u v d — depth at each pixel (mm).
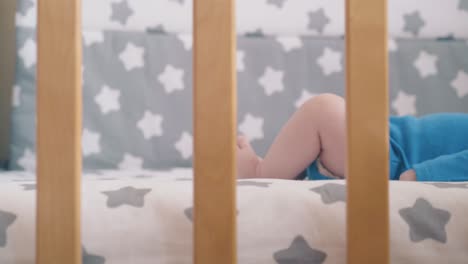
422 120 1150
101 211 718
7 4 1581
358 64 642
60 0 633
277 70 1705
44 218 643
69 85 636
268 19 1758
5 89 1575
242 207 731
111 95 1622
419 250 732
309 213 735
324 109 986
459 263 737
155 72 1651
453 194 769
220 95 640
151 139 1632
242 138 1181
